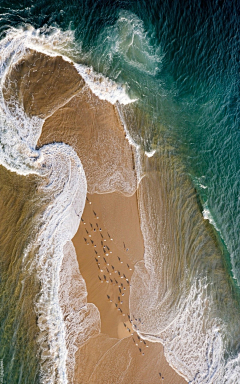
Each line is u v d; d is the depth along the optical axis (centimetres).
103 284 1003
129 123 1047
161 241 1060
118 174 1038
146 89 1062
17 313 937
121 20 1033
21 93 966
